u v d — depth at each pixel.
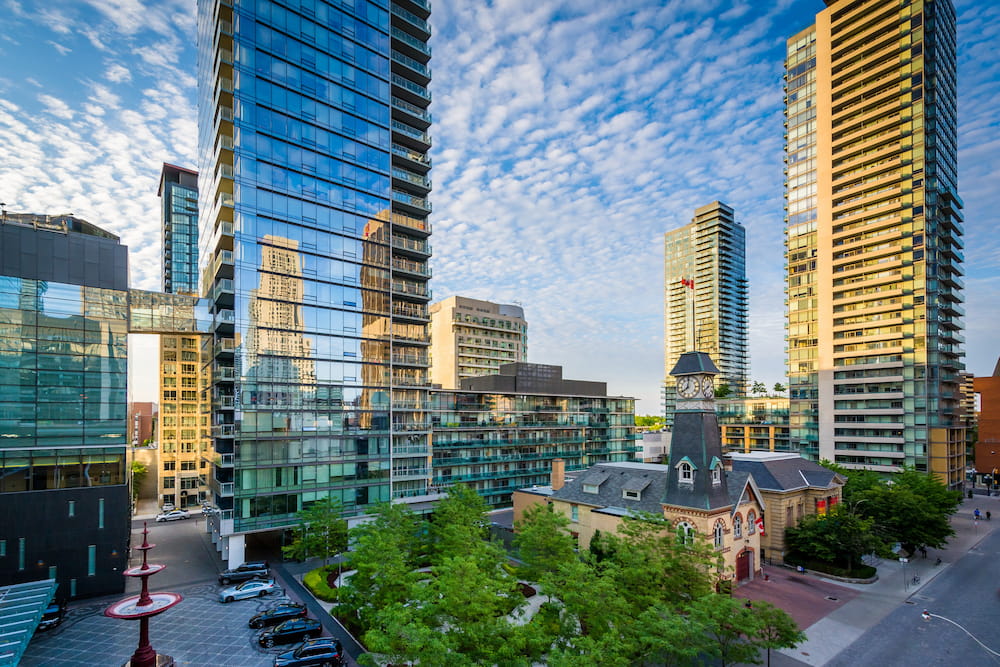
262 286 61.88
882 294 110.75
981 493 116.00
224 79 62.47
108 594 49.56
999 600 48.84
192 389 97.75
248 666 35.44
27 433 48.44
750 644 32.59
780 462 67.56
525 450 97.25
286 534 62.28
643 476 60.16
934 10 110.00
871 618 44.31
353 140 71.69
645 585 36.50
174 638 39.72
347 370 68.62
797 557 59.62
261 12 63.91
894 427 106.62
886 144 112.81
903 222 108.69
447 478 84.56
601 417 111.81
